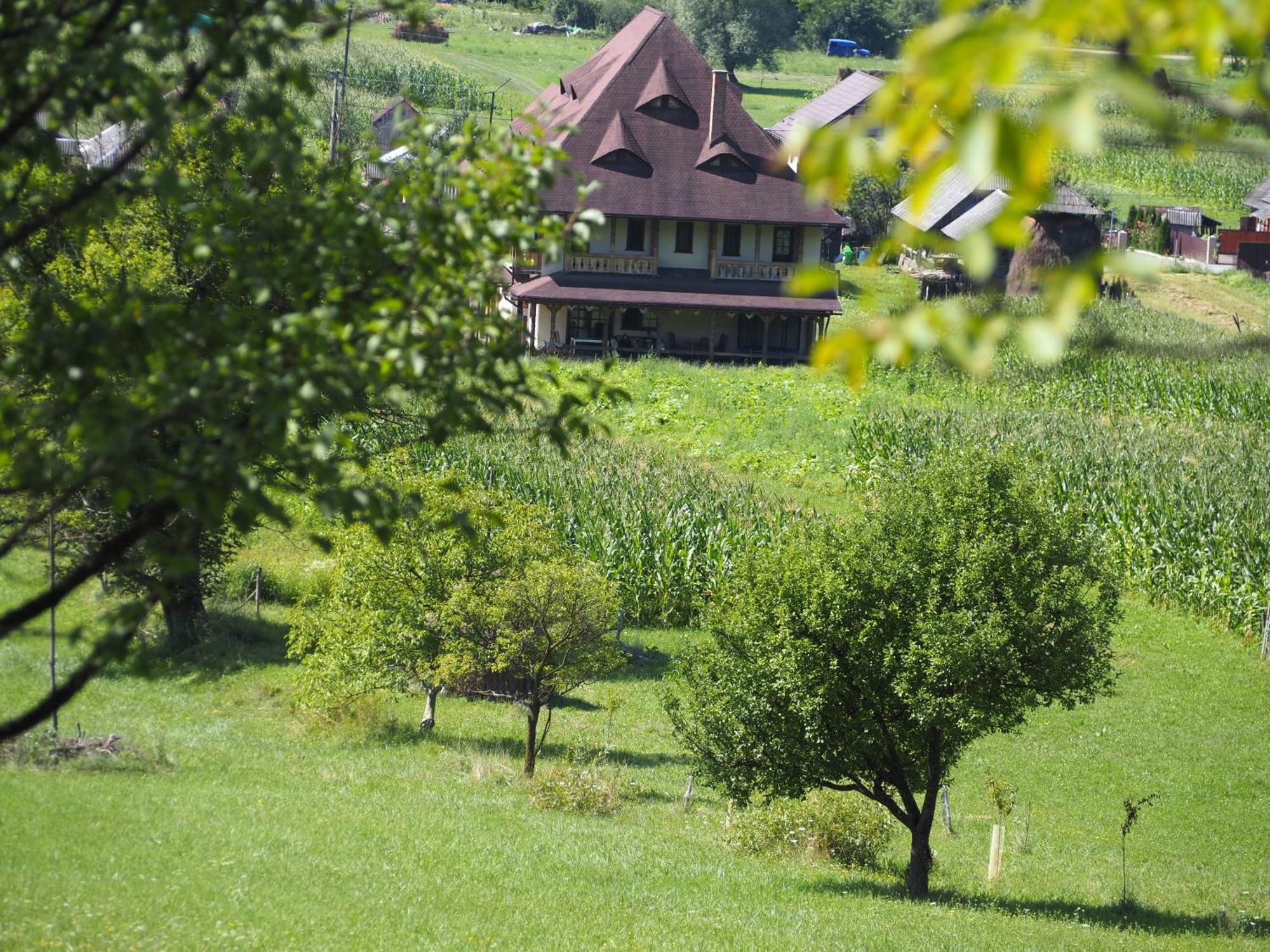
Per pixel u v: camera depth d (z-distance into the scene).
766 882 39.28
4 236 14.13
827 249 155.38
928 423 100.62
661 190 121.06
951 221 135.12
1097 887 43.66
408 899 31.75
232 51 11.66
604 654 52.81
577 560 54.66
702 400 108.31
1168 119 4.01
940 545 38.72
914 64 4.11
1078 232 94.12
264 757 50.66
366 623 54.25
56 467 11.40
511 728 60.34
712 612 42.00
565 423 13.37
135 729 53.25
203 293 39.03
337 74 115.12
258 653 68.50
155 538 12.80
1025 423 102.25
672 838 45.19
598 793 48.38
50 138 11.99
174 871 31.14
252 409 12.36
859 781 41.69
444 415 12.33
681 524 79.81
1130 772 57.03
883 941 32.09
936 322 4.75
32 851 31.48
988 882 43.91
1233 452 96.94
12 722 10.99
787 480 94.81
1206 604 75.44
